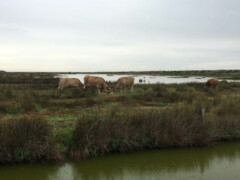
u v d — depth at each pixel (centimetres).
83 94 1560
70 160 618
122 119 731
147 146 709
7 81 3020
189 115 788
